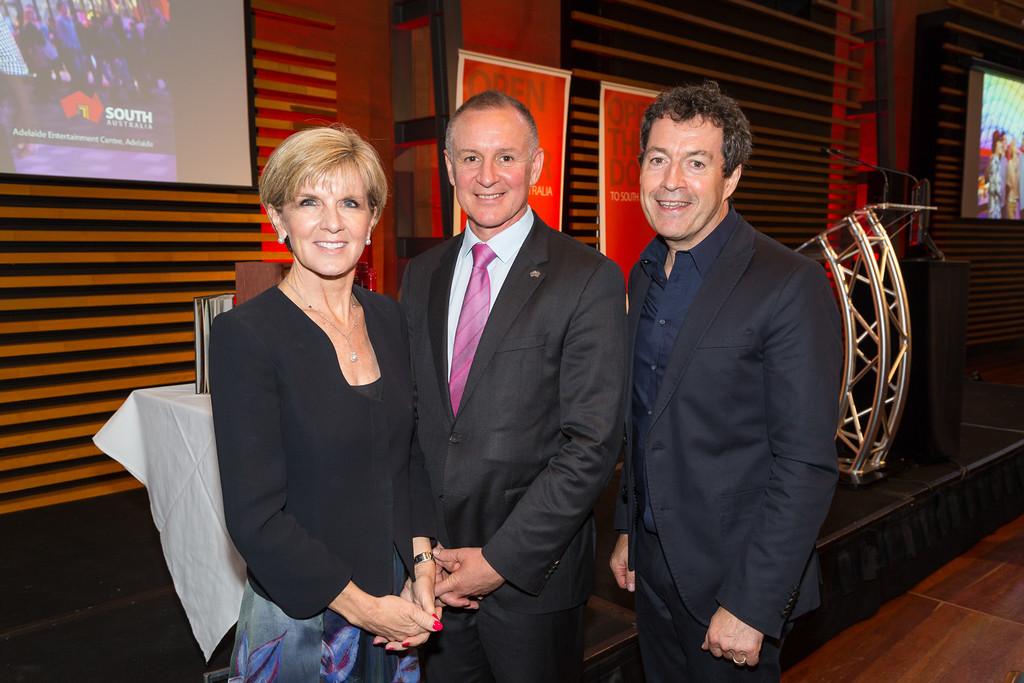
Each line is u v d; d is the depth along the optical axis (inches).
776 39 271.7
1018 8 346.0
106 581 112.7
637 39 235.3
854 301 166.9
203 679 79.0
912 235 160.9
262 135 178.9
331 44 185.8
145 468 93.5
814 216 301.4
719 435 54.6
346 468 44.8
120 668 85.5
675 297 57.9
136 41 154.6
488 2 205.8
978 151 335.9
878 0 259.3
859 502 131.2
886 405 160.1
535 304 54.5
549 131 176.9
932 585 135.9
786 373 51.4
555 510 51.4
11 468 151.6
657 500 56.5
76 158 149.6
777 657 57.3
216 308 90.0
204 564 82.9
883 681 103.7
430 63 199.0
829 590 113.0
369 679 48.2
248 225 180.2
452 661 59.3
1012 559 148.1
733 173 55.2
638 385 60.2
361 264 117.3
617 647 87.4
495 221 55.6
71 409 158.9
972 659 109.5
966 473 151.4
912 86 322.7
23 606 103.7
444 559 53.4
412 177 200.5
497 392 54.1
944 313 155.1
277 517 42.1
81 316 159.3
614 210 195.3
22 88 142.9
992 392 237.8
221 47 165.6
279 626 44.9
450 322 58.8
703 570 55.3
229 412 42.0
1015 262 367.9
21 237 147.9
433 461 56.2
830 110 300.2
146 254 163.8
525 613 54.9
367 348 48.5
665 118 54.0
